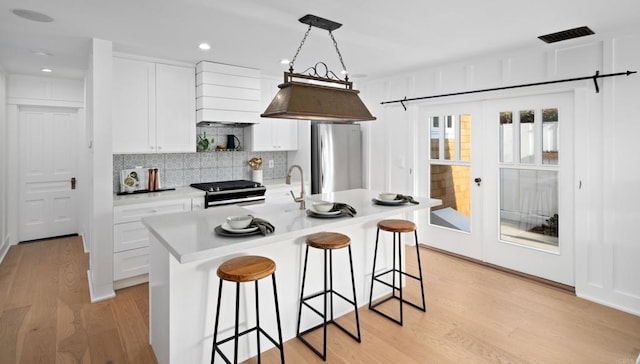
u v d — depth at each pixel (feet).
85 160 14.73
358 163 17.19
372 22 8.81
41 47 11.04
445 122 14.12
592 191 10.15
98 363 7.38
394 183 16.01
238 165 15.80
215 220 7.99
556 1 7.55
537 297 10.43
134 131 11.93
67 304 10.08
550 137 11.22
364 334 8.46
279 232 6.84
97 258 10.46
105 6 7.79
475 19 8.63
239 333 6.84
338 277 9.31
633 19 8.60
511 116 12.14
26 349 7.84
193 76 13.17
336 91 8.53
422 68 14.08
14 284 11.44
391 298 10.37
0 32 9.55
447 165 14.16
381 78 16.07
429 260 13.67
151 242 7.72
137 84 11.94
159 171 13.67
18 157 15.72
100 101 10.33
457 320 9.10
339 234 8.38
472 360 7.43
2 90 13.88
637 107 9.25
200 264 6.84
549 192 11.36
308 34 9.75
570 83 10.48
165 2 7.61
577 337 8.28
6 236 14.89
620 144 9.57
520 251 12.12
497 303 10.04
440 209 14.56
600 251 10.05
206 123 13.84
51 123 16.57
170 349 6.57
